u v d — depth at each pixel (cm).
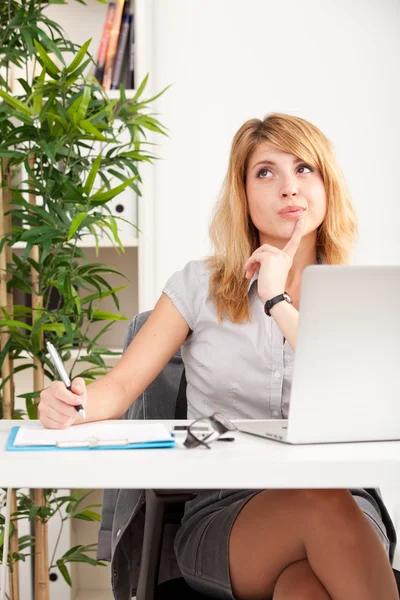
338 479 90
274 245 166
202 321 161
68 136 215
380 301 100
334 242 167
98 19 294
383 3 297
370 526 111
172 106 300
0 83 229
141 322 175
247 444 104
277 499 118
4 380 219
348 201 168
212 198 300
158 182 300
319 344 100
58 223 216
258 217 162
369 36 297
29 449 98
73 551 243
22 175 271
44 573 229
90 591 288
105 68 279
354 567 106
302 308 99
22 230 217
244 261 162
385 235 299
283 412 157
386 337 101
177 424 128
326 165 163
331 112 299
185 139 300
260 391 157
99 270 229
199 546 130
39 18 221
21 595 261
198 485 90
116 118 265
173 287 165
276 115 165
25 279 230
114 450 98
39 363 228
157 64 299
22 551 261
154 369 156
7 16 225
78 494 246
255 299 160
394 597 107
